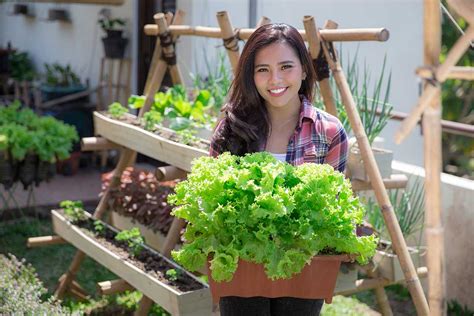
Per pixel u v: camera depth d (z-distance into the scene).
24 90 9.04
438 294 1.76
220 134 2.95
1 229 6.18
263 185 2.41
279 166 2.48
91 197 7.32
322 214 2.43
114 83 8.48
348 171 3.56
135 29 7.99
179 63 6.98
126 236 4.05
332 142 2.89
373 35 3.18
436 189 1.72
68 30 9.59
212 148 2.97
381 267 3.69
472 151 7.43
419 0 6.46
